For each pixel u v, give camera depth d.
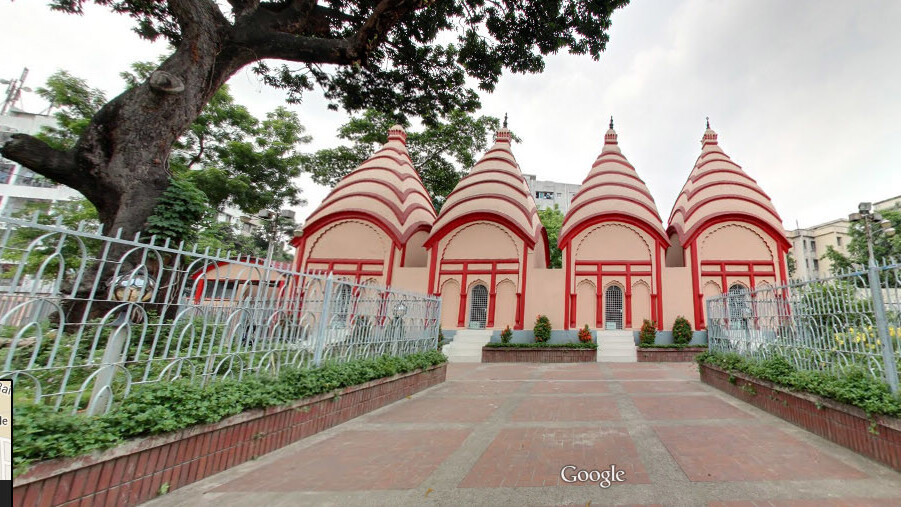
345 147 27.47
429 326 10.21
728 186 19.03
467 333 17.38
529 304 17.91
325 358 6.05
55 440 2.79
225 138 22.64
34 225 2.89
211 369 4.27
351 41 8.70
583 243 18.50
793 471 4.01
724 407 6.87
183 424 3.57
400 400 7.71
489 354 15.30
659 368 12.83
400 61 11.78
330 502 3.42
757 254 17.56
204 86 7.91
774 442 4.92
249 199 22.97
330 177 28.05
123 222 6.70
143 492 3.33
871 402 4.26
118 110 7.11
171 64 7.61
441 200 29.05
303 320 5.66
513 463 4.34
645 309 17.48
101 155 6.98
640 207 18.86
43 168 6.75
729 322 8.66
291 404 4.95
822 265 44.31
